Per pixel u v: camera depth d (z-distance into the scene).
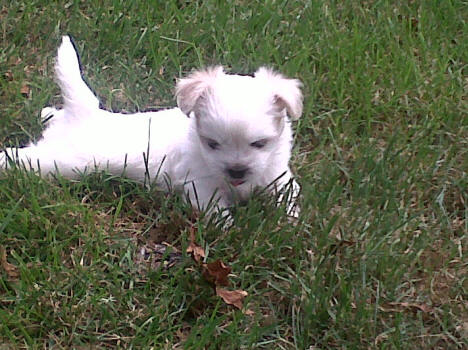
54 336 0.78
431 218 0.93
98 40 1.13
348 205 0.93
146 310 0.80
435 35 1.18
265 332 0.79
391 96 1.08
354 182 0.95
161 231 0.88
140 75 1.10
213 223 0.86
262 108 0.83
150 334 0.78
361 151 0.99
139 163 0.91
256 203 0.88
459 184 0.96
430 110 1.05
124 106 1.06
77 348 0.77
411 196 0.94
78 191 0.91
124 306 0.80
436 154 0.98
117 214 0.88
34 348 0.76
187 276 0.81
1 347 0.76
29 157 0.92
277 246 0.85
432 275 0.86
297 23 1.18
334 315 0.80
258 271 0.84
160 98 1.07
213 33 1.15
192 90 0.83
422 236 0.89
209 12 1.18
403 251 0.88
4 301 0.79
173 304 0.80
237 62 1.11
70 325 0.79
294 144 1.01
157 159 0.91
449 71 1.12
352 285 0.83
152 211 0.91
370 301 0.83
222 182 0.88
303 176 0.95
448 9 1.23
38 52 1.12
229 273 0.82
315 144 1.02
